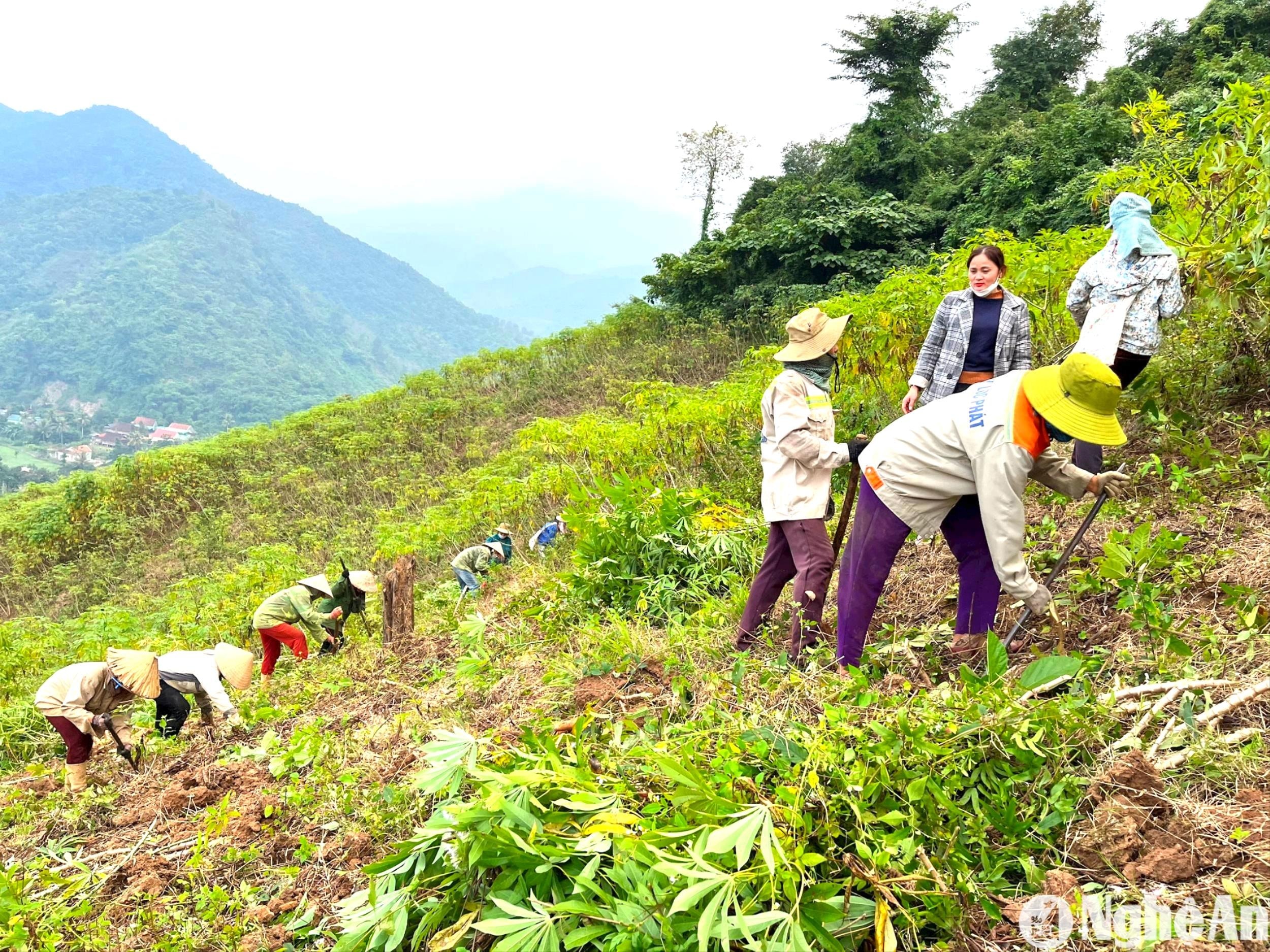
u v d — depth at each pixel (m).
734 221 26.25
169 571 16.84
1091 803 2.53
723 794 2.57
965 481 3.38
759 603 4.37
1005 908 2.31
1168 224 5.46
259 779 4.89
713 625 4.88
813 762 2.60
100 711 5.83
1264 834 2.27
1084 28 32.47
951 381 4.58
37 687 9.90
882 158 24.67
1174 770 2.56
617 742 3.15
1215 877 2.21
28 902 3.68
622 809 2.63
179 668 6.07
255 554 13.57
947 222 20.77
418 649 7.20
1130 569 3.45
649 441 9.46
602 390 20.66
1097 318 4.40
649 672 4.38
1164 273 4.27
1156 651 3.13
